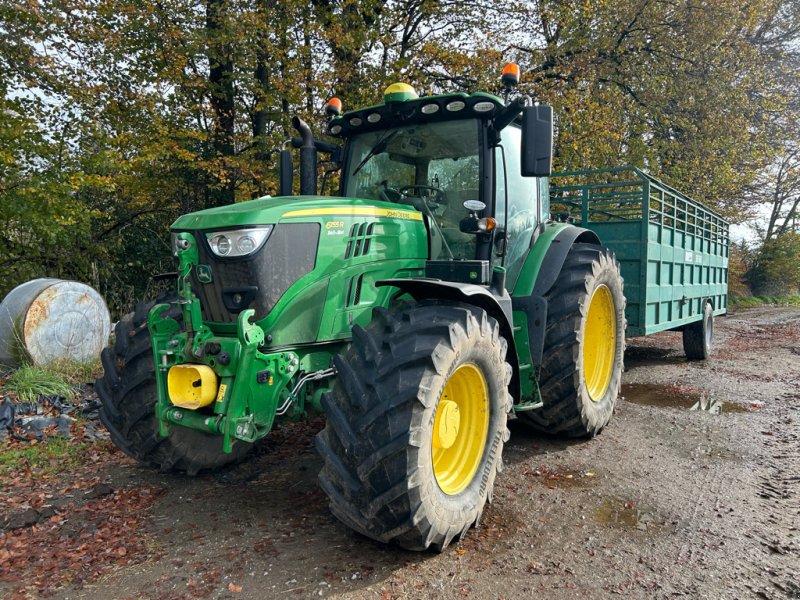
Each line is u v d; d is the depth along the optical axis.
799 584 2.71
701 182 15.30
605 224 6.71
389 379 2.76
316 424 5.08
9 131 9.05
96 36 10.14
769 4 15.37
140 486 3.78
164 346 3.15
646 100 14.33
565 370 4.41
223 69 11.08
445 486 3.05
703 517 3.37
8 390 5.39
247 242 2.94
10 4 9.64
